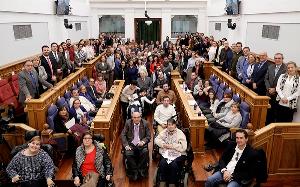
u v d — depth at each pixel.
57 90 6.05
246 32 10.02
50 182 3.86
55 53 7.31
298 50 6.69
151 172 5.32
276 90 5.68
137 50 13.33
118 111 7.16
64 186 4.84
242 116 5.70
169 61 10.28
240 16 10.49
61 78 7.41
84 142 4.07
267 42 8.38
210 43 12.35
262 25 8.70
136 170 5.05
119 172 5.33
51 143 4.93
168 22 16.98
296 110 5.74
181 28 17.39
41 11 9.70
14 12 7.78
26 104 5.17
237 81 6.84
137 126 5.25
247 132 4.26
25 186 3.91
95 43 13.52
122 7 16.75
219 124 5.79
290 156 4.66
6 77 6.72
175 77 9.00
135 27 17.14
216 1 14.46
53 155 4.82
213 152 5.72
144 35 17.34
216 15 14.47
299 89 5.43
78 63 9.61
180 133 4.78
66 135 5.32
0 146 4.61
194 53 9.95
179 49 12.53
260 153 3.98
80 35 14.88
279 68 5.85
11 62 7.64
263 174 4.03
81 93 7.12
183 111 6.54
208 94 7.49
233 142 4.24
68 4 11.81
